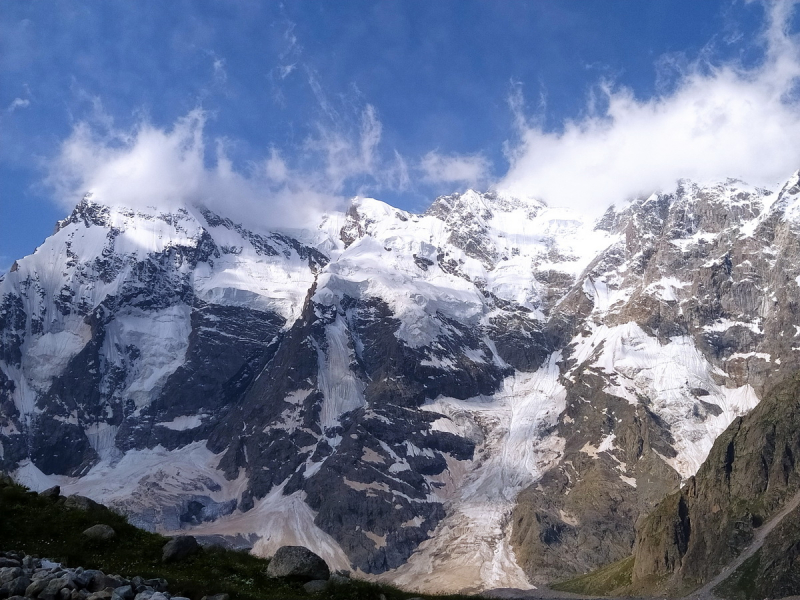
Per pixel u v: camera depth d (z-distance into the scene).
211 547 73.38
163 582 59.44
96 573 53.34
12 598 48.72
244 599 61.78
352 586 69.62
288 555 70.50
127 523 71.62
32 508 68.50
